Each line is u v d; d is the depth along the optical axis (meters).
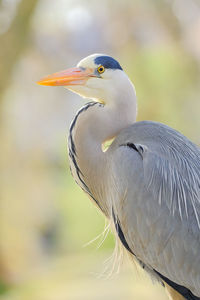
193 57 13.35
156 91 13.26
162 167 4.73
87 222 13.84
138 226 4.69
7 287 12.31
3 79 12.62
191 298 4.73
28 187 14.45
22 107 14.95
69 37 14.65
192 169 4.86
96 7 14.22
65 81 5.09
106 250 13.11
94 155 5.07
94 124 5.09
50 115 15.65
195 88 13.34
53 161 16.06
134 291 9.85
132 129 5.00
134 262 5.27
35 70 14.76
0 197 13.33
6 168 13.60
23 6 12.20
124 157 4.79
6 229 13.37
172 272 4.68
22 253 13.58
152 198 4.66
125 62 13.82
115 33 14.26
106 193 5.08
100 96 5.09
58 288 10.92
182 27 13.48
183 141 5.03
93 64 5.06
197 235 4.62
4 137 13.32
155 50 13.51
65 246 15.47
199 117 13.25
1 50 12.34
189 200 4.71
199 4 13.13
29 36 13.02
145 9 13.62
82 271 12.02
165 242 4.64
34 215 14.64
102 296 9.75
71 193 14.47
